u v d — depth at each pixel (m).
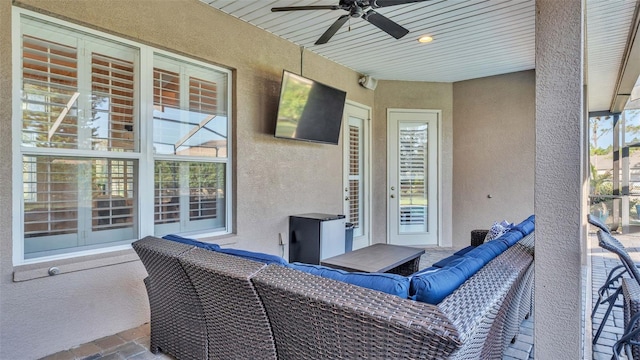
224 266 1.56
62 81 2.36
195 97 3.15
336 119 4.28
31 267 2.17
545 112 1.44
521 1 2.98
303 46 4.07
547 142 1.44
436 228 5.52
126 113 2.68
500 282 1.43
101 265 2.44
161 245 1.95
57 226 2.35
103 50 2.55
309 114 3.92
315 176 4.38
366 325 1.16
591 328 2.41
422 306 1.14
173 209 3.01
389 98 5.44
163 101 2.91
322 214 4.16
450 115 5.52
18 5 2.13
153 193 2.84
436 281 1.30
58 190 2.35
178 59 3.00
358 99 5.10
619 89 4.86
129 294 2.61
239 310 1.58
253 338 1.59
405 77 5.30
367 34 3.71
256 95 3.60
